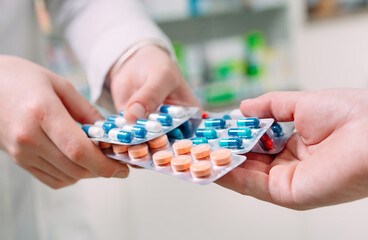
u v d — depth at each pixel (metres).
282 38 1.98
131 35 0.79
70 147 0.53
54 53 1.58
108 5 0.88
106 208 1.40
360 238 1.13
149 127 0.58
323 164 0.46
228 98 1.86
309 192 0.46
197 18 1.93
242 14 2.03
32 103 0.55
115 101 0.81
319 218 1.25
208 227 1.26
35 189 0.96
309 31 2.24
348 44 2.29
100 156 0.56
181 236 1.24
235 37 1.94
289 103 0.58
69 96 0.66
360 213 1.25
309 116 0.54
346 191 0.45
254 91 1.91
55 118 0.54
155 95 0.65
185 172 0.50
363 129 0.45
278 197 0.50
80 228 1.04
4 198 0.88
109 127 0.60
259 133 0.57
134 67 0.75
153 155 0.53
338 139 0.48
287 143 0.60
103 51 0.80
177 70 0.76
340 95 0.53
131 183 1.53
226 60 1.86
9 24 0.89
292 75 2.01
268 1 1.85
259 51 1.90
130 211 1.38
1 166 0.86
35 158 0.60
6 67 0.61
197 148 0.53
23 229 0.93
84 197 1.04
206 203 1.38
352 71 2.36
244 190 0.52
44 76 0.62
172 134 0.63
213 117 0.68
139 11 0.90
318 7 2.18
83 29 0.88
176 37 1.99
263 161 0.59
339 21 2.22
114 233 1.29
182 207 1.38
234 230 1.24
